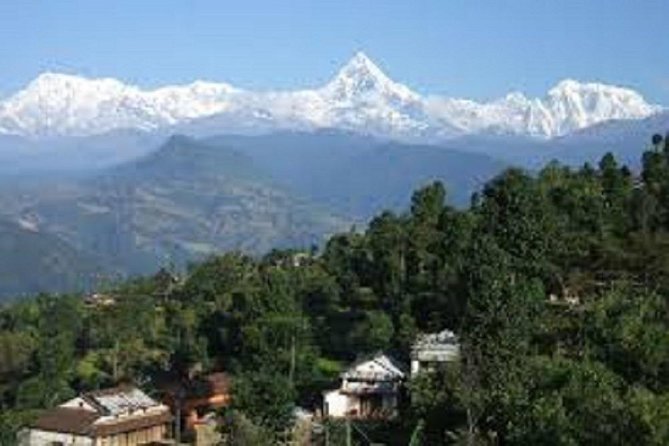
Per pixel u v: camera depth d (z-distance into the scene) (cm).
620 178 16162
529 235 13562
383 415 13100
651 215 15075
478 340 10700
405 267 16212
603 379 8544
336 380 14662
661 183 15975
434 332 14375
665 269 13262
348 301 17338
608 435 7519
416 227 16988
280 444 12294
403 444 11388
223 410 13588
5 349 17838
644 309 10481
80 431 13888
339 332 16350
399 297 15825
